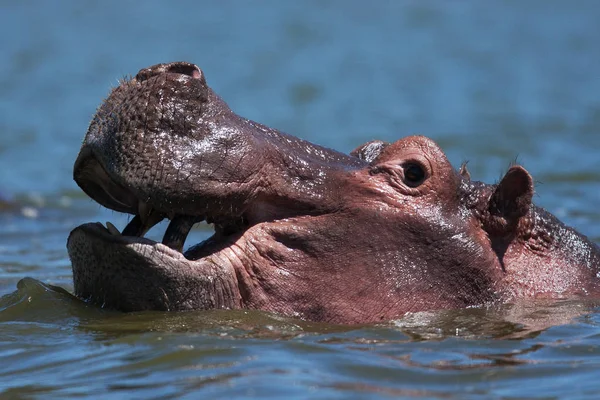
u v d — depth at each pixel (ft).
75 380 92.53
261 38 593.42
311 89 429.38
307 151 118.83
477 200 122.11
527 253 125.08
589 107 377.71
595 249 131.54
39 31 606.14
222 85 437.58
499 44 573.33
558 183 243.60
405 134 325.42
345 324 113.19
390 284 115.65
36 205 224.33
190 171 106.11
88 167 110.83
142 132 105.91
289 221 114.83
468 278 119.03
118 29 622.13
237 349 98.94
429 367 95.40
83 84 432.25
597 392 88.53
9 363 99.19
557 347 103.19
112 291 111.34
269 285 112.78
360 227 115.96
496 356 99.76
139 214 113.39
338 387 88.17
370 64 501.97
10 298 122.42
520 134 319.27
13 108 376.48
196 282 109.29
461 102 395.55
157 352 98.27
